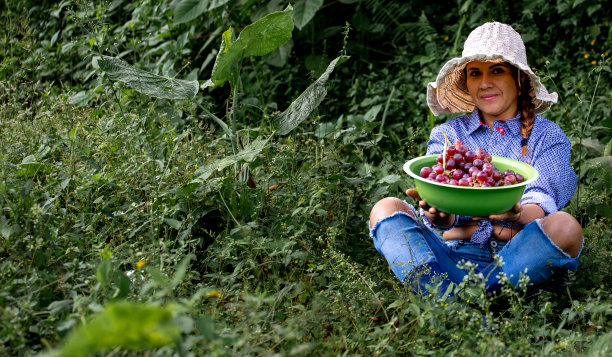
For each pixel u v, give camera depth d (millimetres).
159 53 5266
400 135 4832
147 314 1326
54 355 1281
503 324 2297
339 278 2590
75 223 2787
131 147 3250
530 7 5711
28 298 2066
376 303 2502
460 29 5422
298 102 3285
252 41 3133
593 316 2254
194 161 3297
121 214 2738
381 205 2740
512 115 2865
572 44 5516
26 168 2895
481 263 2691
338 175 3338
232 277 2512
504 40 2799
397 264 2568
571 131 3830
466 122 2941
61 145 3408
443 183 2352
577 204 3383
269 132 3551
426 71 5203
